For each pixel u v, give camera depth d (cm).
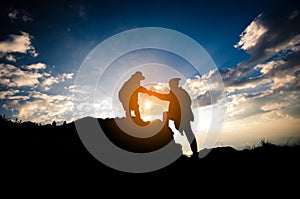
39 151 586
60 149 622
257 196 441
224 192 462
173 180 521
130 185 483
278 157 636
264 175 538
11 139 627
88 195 418
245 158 653
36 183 433
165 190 470
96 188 451
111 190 451
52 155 577
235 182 510
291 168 562
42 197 387
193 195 450
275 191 459
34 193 397
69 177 480
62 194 408
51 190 417
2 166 475
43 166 511
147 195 444
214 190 472
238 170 575
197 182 512
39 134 712
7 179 429
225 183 505
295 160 606
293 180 502
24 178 444
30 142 633
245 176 539
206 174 554
